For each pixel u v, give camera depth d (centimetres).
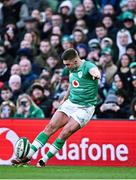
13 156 3838
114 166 3816
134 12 5581
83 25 5419
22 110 4441
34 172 3103
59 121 3344
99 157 3841
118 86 4675
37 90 4606
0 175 2906
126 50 4984
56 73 4928
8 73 5069
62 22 5475
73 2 5769
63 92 4628
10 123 3869
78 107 3322
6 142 3856
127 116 4575
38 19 5531
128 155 3838
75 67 3312
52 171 3206
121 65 4803
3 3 5700
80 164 3828
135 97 4500
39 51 5234
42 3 5888
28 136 3859
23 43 5244
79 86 3319
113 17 5400
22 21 5628
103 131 3844
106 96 4709
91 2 5497
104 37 5219
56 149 3356
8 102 4472
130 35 5231
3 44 5334
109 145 3841
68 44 5166
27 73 4919
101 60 4862
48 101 4628
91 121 3847
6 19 5662
